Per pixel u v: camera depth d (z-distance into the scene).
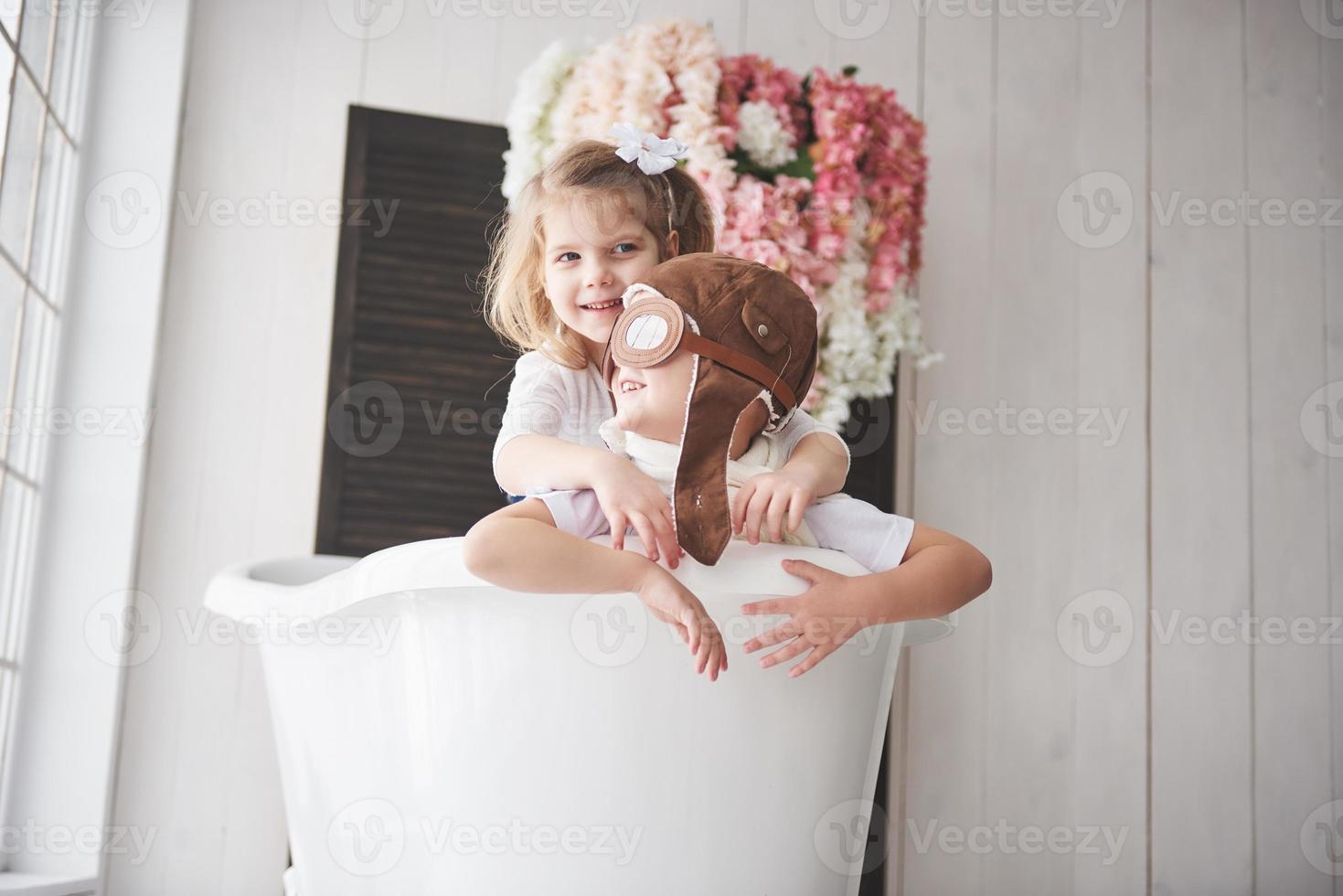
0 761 1.86
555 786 1.04
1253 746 2.52
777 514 1.06
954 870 2.33
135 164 2.14
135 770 2.04
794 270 2.04
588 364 1.41
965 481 2.46
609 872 1.04
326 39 2.33
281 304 2.23
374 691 1.18
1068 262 2.60
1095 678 2.46
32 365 1.94
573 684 1.04
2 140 1.74
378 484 2.20
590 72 2.04
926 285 2.51
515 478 1.19
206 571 2.13
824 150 2.11
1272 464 2.64
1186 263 2.67
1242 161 2.74
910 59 2.58
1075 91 2.67
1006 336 2.53
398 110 2.32
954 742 2.37
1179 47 2.75
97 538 2.02
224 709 2.09
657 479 1.08
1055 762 2.41
